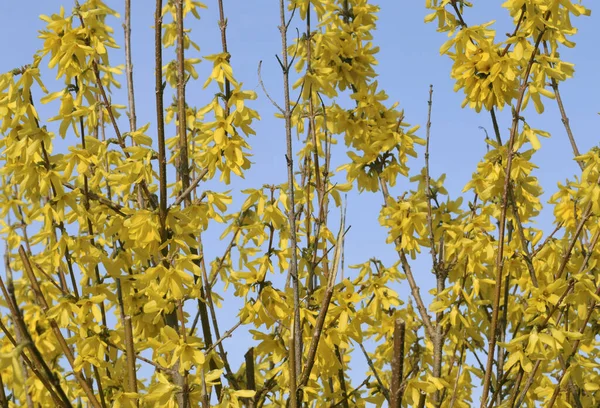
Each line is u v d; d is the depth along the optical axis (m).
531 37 3.52
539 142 3.20
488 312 4.11
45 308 2.41
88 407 3.26
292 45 4.29
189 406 2.72
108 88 4.07
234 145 3.15
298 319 2.56
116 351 3.04
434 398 3.68
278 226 3.15
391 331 4.12
